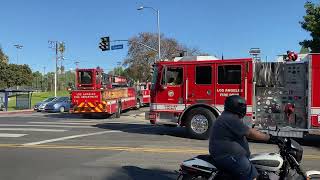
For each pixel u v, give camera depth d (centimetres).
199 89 1636
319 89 1448
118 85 3509
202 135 1605
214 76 1609
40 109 4347
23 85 9981
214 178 631
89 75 3042
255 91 1548
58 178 961
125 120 2766
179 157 1204
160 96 1712
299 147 644
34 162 1149
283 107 1516
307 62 1476
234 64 1574
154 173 1001
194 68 1647
